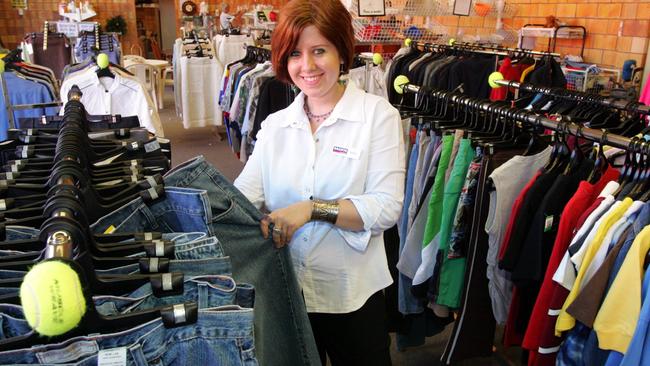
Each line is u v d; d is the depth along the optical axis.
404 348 2.20
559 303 1.45
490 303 1.84
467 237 1.81
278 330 1.10
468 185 1.76
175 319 0.69
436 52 4.21
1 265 0.72
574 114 2.36
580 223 1.41
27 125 1.63
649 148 1.32
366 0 3.84
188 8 8.66
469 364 2.22
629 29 4.04
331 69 1.22
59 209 0.72
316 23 1.17
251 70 4.20
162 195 0.95
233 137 4.43
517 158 1.67
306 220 1.16
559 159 1.62
